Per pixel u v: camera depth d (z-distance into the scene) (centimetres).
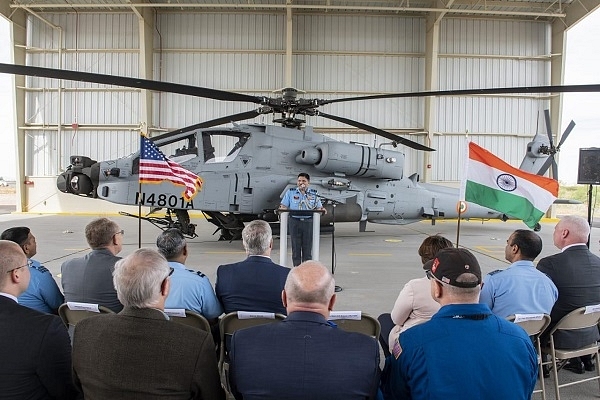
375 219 1255
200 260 880
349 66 1952
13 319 210
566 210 3822
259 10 1920
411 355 201
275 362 189
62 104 1941
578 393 354
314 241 645
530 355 201
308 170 1114
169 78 1947
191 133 1047
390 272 784
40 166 1958
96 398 191
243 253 968
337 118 997
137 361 187
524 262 339
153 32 1927
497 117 1992
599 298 352
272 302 334
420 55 1948
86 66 1938
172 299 320
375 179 1215
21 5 1808
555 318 359
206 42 1941
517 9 1900
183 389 190
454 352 195
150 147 602
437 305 303
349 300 595
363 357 191
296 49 1938
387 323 377
